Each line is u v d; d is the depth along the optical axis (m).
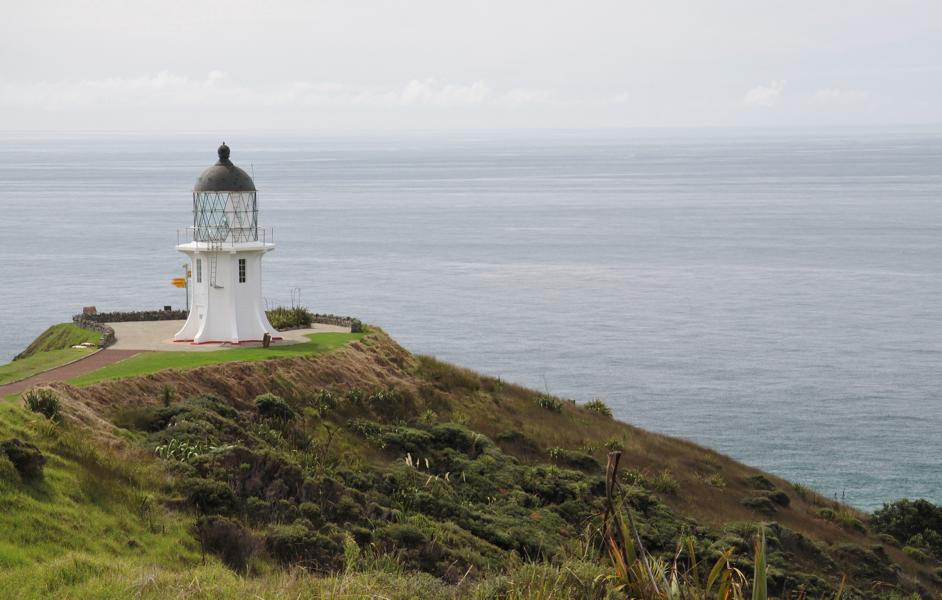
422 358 64.62
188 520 32.94
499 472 50.66
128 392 45.66
